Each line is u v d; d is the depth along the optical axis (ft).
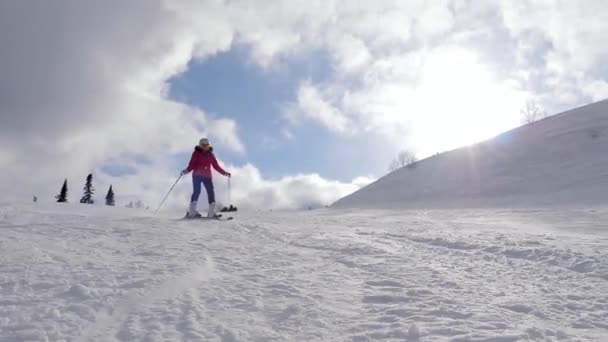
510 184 119.85
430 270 17.12
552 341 9.95
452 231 30.71
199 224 29.84
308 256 19.56
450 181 142.20
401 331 10.34
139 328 10.07
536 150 148.87
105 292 12.38
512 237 26.12
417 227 34.45
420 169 173.17
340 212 87.10
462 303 12.76
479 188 126.41
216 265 16.83
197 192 37.24
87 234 22.08
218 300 12.35
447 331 10.38
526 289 14.65
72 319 10.44
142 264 15.97
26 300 11.46
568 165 125.18
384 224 37.55
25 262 15.08
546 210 62.34
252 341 9.70
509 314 11.90
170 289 13.12
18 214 33.30
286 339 9.85
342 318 11.34
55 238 20.31
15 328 9.74
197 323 10.52
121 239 21.36
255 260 18.15
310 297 12.97
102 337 9.60
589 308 12.66
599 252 20.13
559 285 15.25
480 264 18.62
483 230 32.27
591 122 160.76
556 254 19.85
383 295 13.37
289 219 43.16
